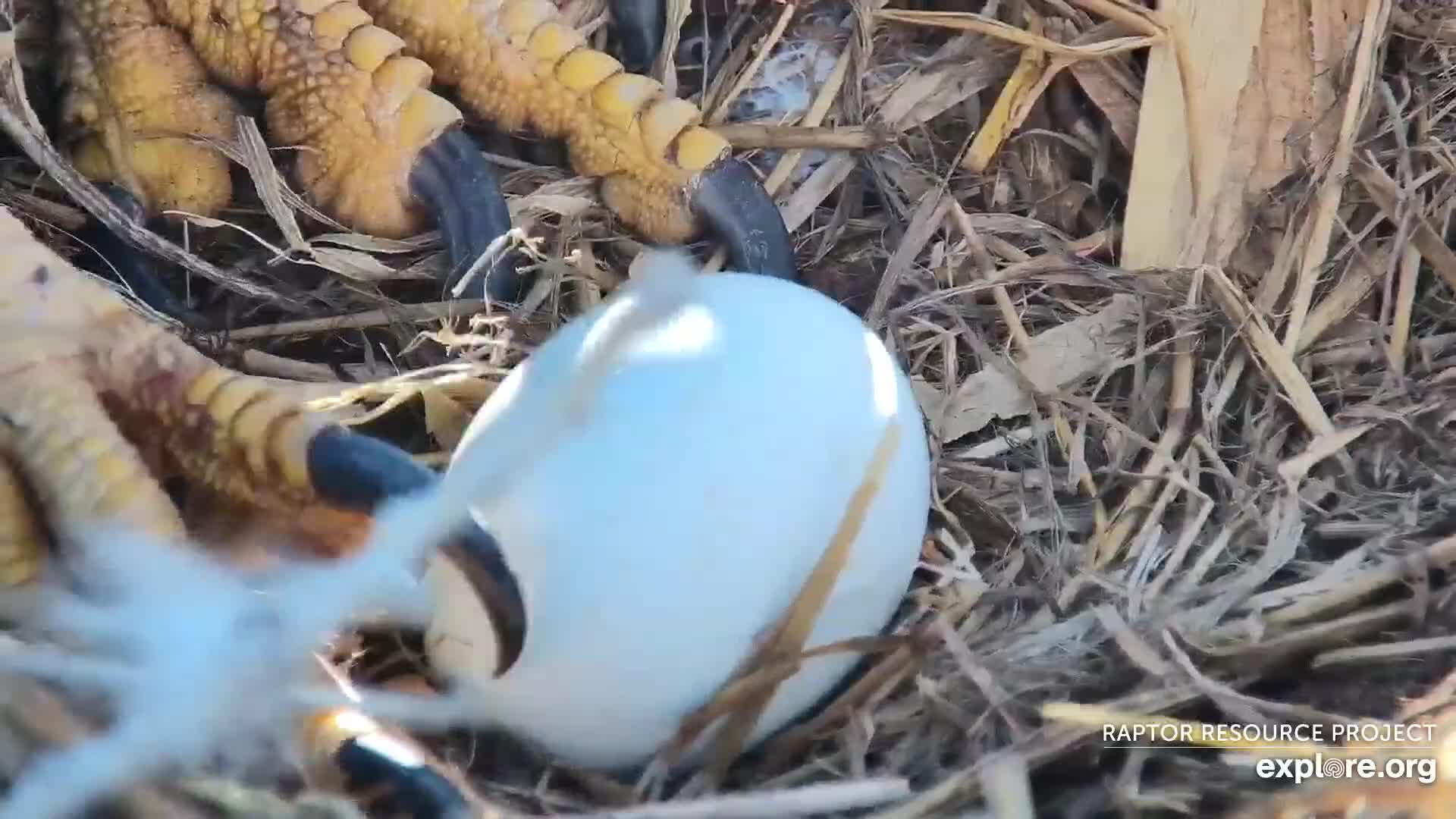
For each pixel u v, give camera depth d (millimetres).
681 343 472
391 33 541
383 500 475
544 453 465
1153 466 530
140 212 534
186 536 481
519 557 461
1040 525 523
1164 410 544
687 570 461
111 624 466
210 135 538
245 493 490
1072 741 472
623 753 473
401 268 545
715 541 462
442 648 470
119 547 473
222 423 488
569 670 462
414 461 482
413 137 534
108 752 451
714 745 473
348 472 479
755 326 476
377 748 463
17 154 538
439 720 471
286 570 480
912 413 486
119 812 451
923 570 511
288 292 541
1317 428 533
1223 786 468
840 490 472
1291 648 488
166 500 482
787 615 470
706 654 465
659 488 461
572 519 461
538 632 461
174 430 490
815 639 473
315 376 530
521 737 474
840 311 489
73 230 533
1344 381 543
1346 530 512
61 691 458
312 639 468
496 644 462
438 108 535
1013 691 483
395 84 534
